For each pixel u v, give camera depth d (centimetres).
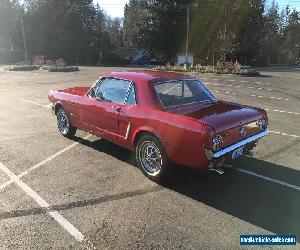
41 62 3953
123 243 402
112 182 565
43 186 550
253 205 491
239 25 5112
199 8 5166
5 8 5566
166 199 508
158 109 551
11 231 425
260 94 1623
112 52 6028
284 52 6353
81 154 699
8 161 661
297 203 498
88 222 445
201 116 517
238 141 523
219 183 563
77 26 5738
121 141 621
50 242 403
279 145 762
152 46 5788
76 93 758
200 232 424
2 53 5184
